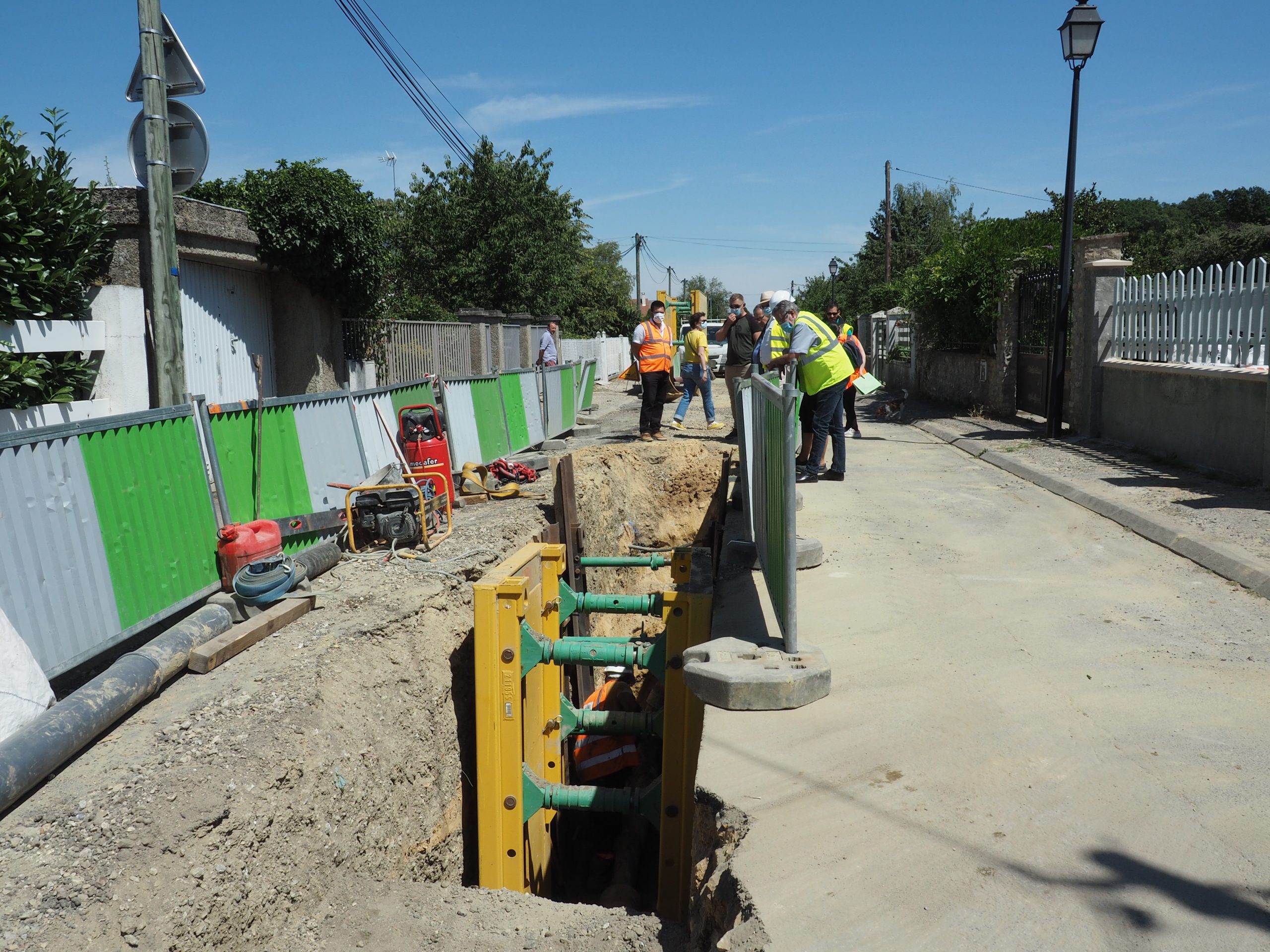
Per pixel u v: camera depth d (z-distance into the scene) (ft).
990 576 18.94
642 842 24.44
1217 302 29.12
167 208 26.71
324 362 43.01
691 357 48.47
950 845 9.54
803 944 8.28
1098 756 11.09
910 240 156.66
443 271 97.14
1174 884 8.63
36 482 15.17
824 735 12.17
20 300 23.85
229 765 12.70
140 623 17.35
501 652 17.67
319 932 12.45
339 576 21.11
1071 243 38.17
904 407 56.80
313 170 40.19
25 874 10.41
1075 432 38.58
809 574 19.57
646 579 35.86
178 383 27.27
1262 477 25.18
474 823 19.45
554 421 47.37
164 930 10.35
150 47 25.96
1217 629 15.12
